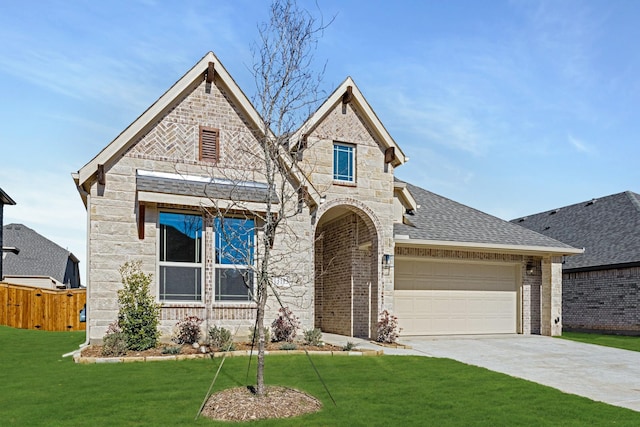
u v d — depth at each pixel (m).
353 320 18.58
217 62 15.27
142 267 14.07
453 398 9.57
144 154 14.43
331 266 20.38
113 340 12.61
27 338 16.97
